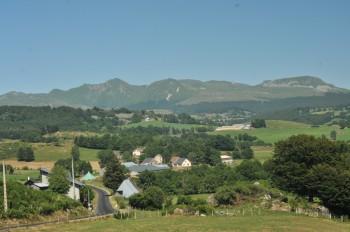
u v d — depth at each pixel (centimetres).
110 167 17038
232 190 10412
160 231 6012
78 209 9112
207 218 7344
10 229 6234
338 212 9644
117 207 11162
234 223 6712
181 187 17125
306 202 9831
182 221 6931
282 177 10606
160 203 11231
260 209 9169
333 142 10819
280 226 6512
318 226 6688
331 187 9512
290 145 10638
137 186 16912
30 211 7500
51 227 6419
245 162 18375
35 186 12038
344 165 10125
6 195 7325
